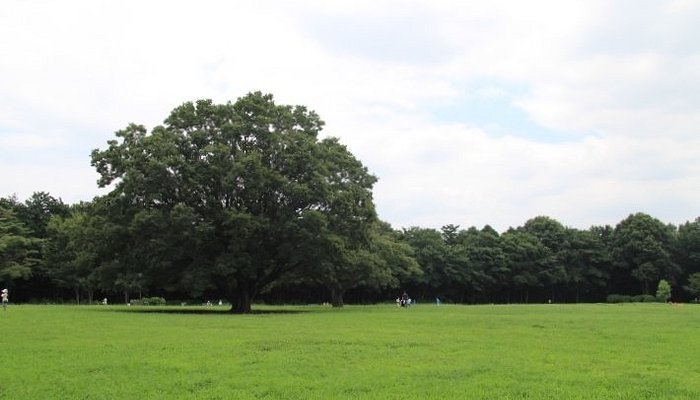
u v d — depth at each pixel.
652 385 13.95
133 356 18.16
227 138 52.53
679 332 27.16
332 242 49.84
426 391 13.11
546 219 130.38
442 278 115.38
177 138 51.62
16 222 92.94
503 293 124.38
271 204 52.44
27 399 12.36
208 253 52.47
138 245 50.22
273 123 54.91
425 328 29.38
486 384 13.89
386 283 85.50
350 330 27.89
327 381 14.17
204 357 17.98
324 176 52.12
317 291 109.94
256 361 17.27
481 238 122.12
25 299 102.12
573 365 16.80
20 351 19.34
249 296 54.69
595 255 121.00
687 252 119.88
